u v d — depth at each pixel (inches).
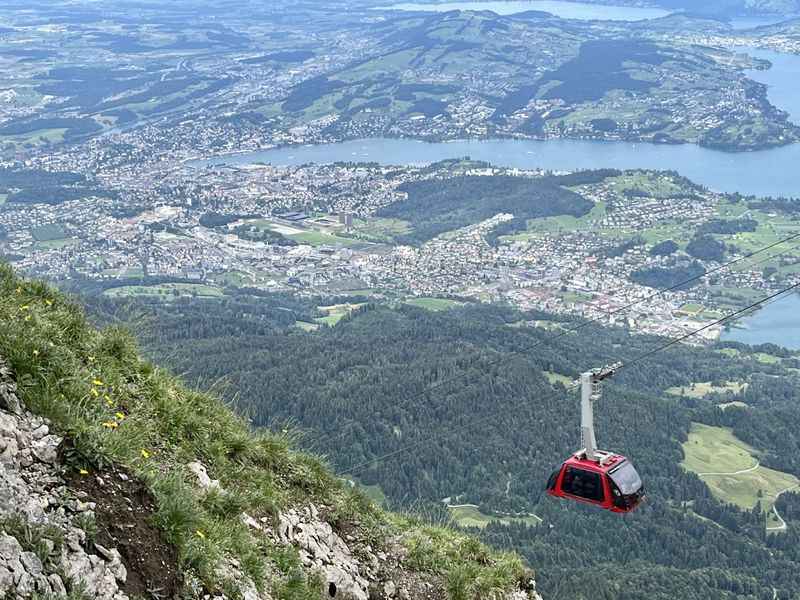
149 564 381.4
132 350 537.6
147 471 419.5
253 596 426.3
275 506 517.7
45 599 321.7
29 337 445.1
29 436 391.2
